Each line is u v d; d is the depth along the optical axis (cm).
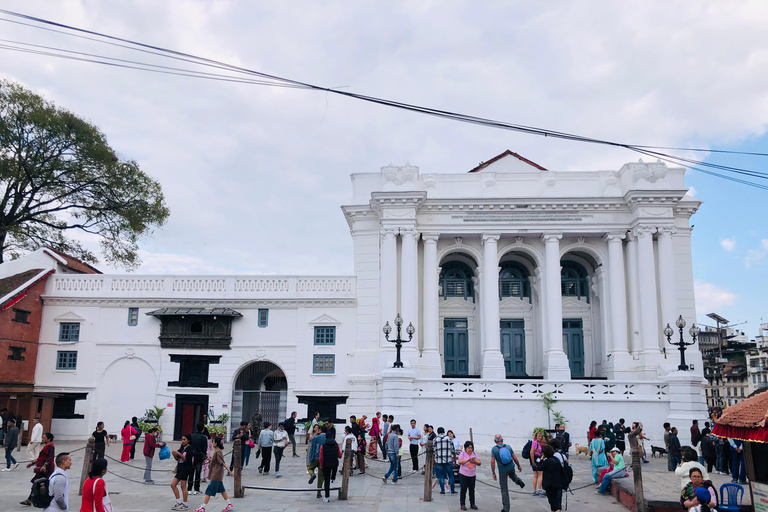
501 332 4266
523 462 2655
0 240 4425
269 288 3828
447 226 3978
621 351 3803
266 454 2227
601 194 4047
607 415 3170
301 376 3703
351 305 3812
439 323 4256
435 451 1900
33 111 4209
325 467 1742
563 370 3775
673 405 3159
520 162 4450
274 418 3681
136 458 2739
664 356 3725
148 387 3703
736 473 2022
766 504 1272
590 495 1872
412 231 3872
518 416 3180
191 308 3791
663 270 3800
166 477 2180
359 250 3941
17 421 3064
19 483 1989
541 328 4003
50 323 3781
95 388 3697
